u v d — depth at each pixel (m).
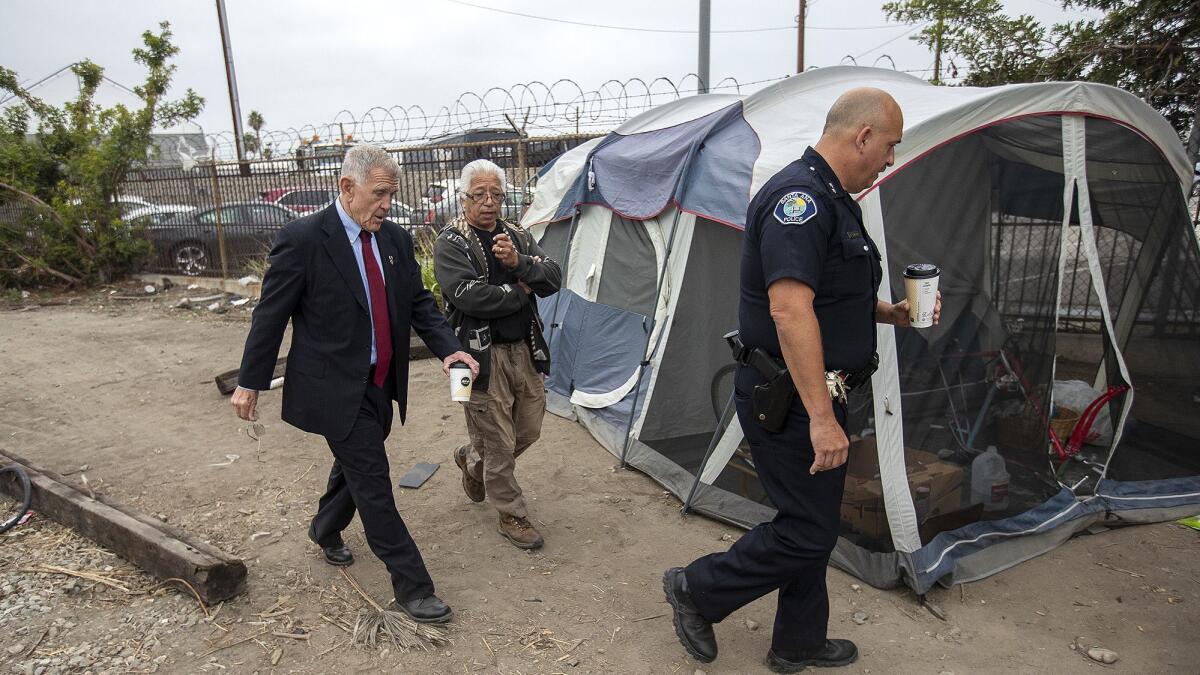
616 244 5.16
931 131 3.50
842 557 3.55
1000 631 3.10
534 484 4.53
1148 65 5.78
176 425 5.57
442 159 9.44
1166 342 4.39
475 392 3.46
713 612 2.71
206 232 11.95
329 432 2.93
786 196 2.30
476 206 3.46
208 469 4.72
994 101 3.56
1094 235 4.43
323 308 2.91
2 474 4.13
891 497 3.41
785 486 2.49
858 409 3.48
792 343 2.24
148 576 3.38
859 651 2.96
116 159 12.13
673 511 4.19
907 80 4.78
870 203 3.44
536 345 3.64
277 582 3.39
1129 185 4.25
